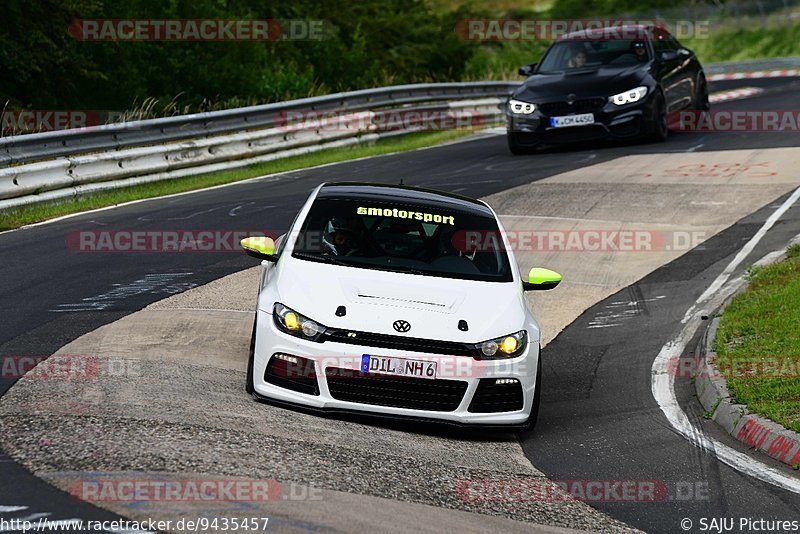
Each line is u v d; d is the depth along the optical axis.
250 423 21.88
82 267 38.22
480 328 23.81
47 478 17.36
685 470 22.52
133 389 23.47
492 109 99.31
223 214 49.69
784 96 97.50
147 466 18.30
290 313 23.55
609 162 63.41
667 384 29.53
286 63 111.81
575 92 66.25
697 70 76.81
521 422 24.00
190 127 64.62
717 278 40.06
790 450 23.03
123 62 91.12
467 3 173.75
